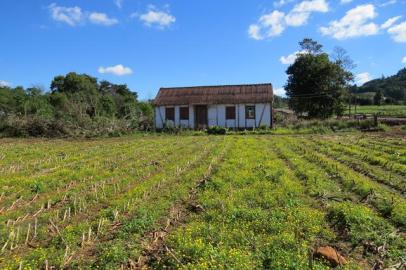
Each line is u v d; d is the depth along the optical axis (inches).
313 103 2279.8
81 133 1402.6
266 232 354.6
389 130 1390.3
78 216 434.6
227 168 647.1
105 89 3233.3
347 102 3196.4
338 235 360.2
